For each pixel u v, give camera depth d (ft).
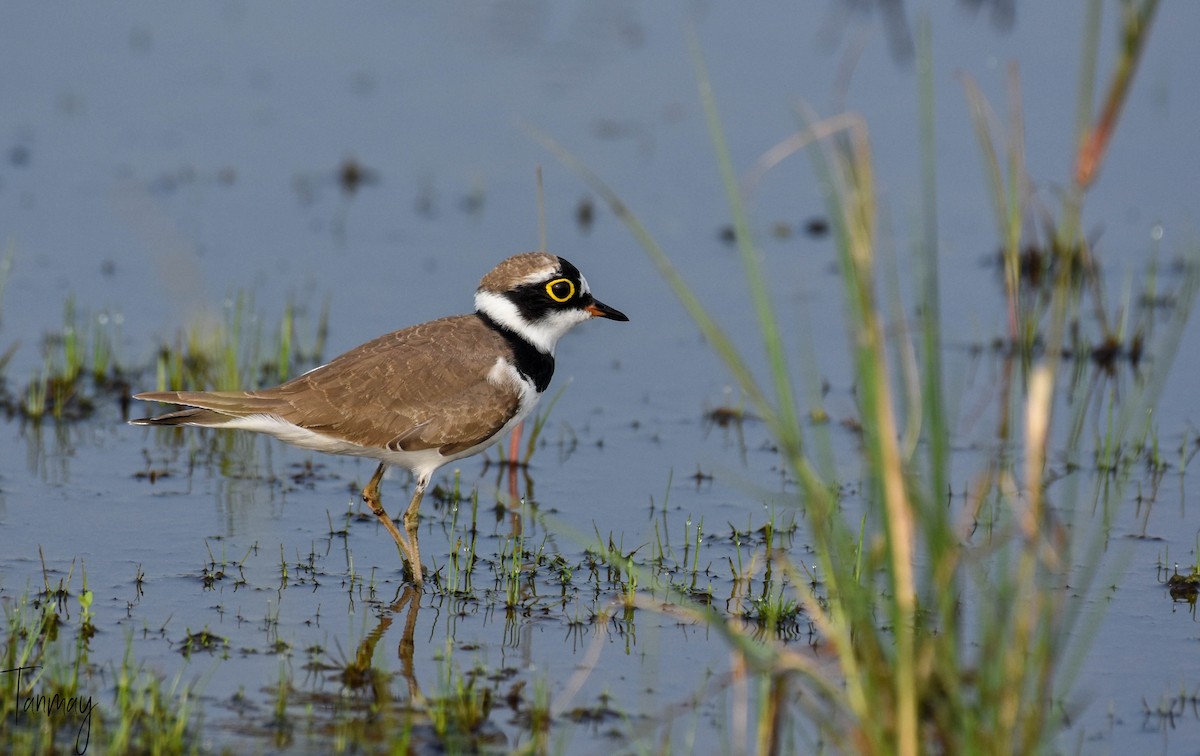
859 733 25.39
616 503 41.14
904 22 80.53
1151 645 32.65
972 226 61.77
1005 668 25.09
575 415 47.60
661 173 67.41
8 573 35.06
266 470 43.04
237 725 28.53
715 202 65.10
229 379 46.83
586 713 29.55
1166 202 63.21
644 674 31.37
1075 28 80.69
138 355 49.80
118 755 26.78
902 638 24.16
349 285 56.03
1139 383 49.11
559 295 39.11
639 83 76.89
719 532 39.17
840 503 40.50
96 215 61.67
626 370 51.08
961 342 51.96
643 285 57.41
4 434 44.21
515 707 29.81
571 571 36.88
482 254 59.57
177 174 66.23
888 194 63.36
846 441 45.32
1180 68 76.89
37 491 40.32
